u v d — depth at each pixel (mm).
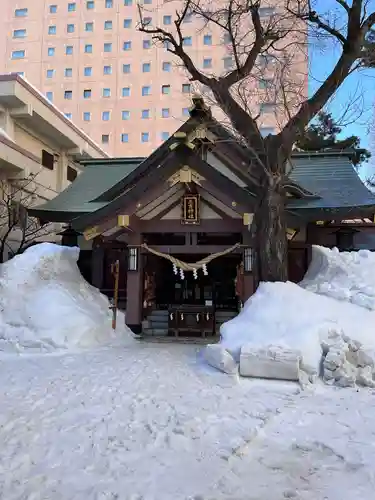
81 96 55562
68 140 23188
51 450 4434
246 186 13469
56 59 56375
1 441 4656
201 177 11617
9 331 10227
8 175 19234
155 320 13688
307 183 15688
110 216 11938
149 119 54062
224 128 12641
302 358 7316
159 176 11609
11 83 18234
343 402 6184
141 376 7621
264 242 9945
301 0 10727
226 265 16688
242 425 5188
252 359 7422
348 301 8859
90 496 3533
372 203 13383
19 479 3814
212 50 45875
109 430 5000
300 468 4082
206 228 12477
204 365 8453
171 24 50875
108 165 19281
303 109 10180
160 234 13531
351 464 4160
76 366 8430
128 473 3951
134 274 12680
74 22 56469
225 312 14094
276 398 6336
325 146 18516
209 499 3496
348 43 9906
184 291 16781
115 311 11852
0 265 12172
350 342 7543
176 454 4371
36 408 5789
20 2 57750
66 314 10688
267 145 10453
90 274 15750
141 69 54688
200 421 5297
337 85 10133
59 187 23797
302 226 14852
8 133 19297
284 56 13047
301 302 8594
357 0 9617
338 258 10984
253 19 10492
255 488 3691
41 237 21359
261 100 13133
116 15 55594
